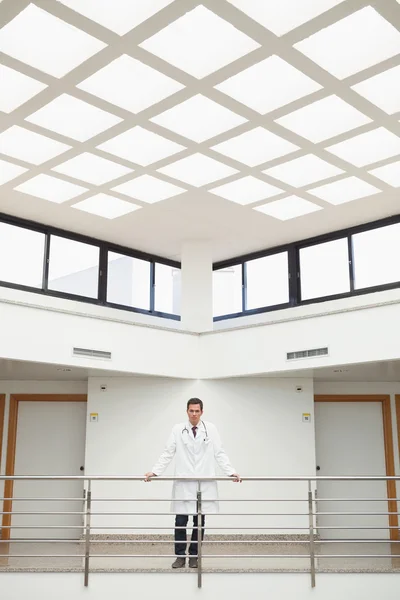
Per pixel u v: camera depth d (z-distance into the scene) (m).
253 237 9.92
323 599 5.67
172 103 6.12
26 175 7.71
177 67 5.54
